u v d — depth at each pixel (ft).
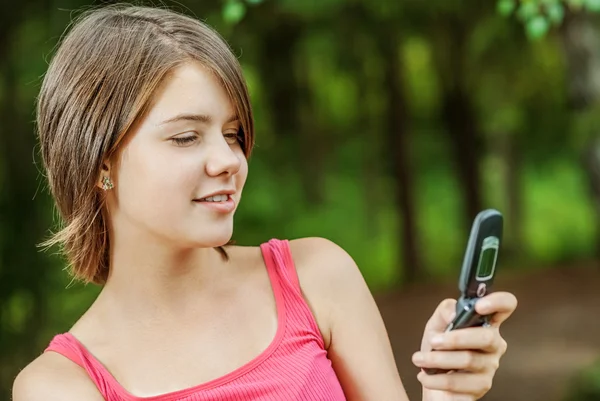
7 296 23.24
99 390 4.65
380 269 57.57
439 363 4.38
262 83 36.60
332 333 5.14
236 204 4.67
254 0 12.38
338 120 57.21
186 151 4.53
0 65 25.27
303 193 56.65
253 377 4.70
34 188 24.48
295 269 5.20
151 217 4.58
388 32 35.88
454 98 54.08
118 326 4.86
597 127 27.86
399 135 53.72
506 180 63.87
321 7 29.04
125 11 4.70
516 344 36.01
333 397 4.80
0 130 25.18
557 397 28.37
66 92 4.67
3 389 22.67
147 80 4.47
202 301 4.87
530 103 51.01
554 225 67.67
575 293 46.50
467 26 38.17
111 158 4.66
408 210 54.29
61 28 22.66
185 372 4.72
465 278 4.37
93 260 4.96
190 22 4.68
